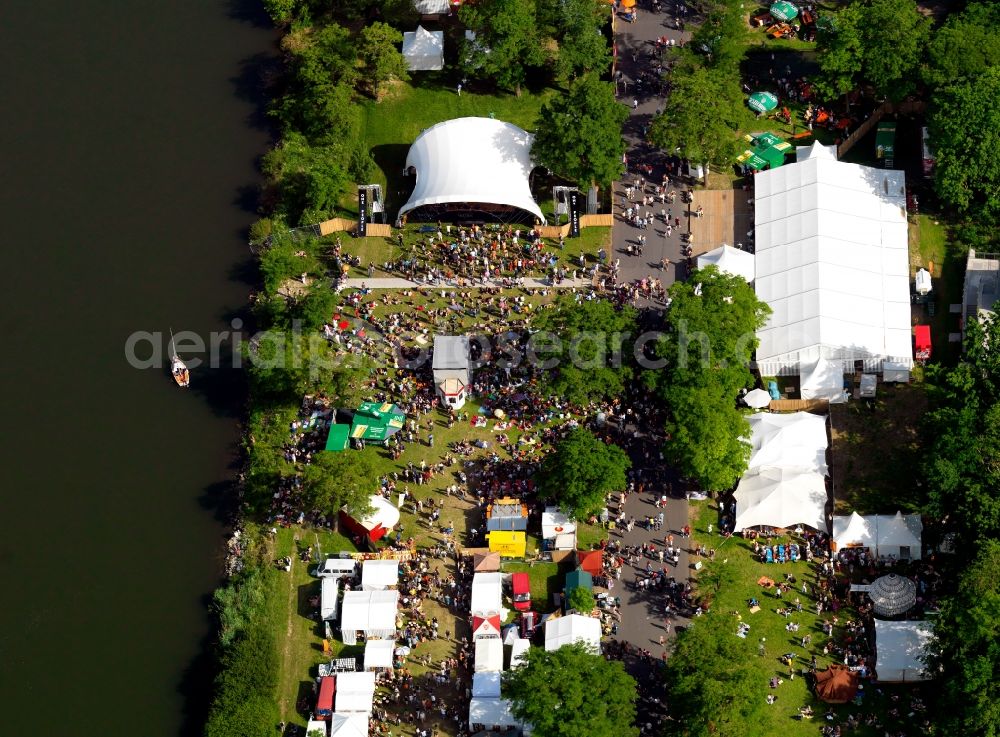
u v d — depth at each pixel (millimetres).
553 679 180125
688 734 178375
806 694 189875
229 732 189375
